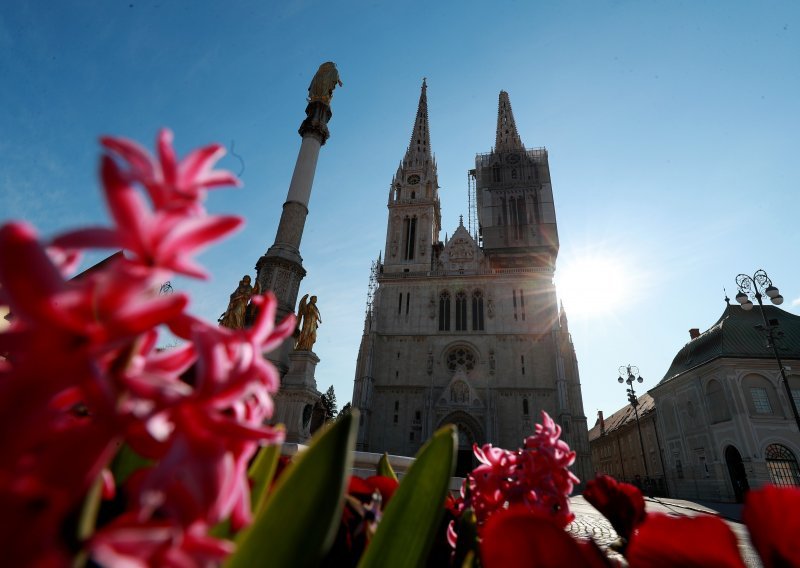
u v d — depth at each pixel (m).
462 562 1.74
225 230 0.76
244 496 0.83
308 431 19.52
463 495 2.40
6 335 0.61
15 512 0.55
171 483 0.68
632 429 62.47
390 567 1.35
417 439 46.72
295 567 1.07
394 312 55.31
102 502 1.23
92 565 0.64
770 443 35.22
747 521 1.06
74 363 0.61
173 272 0.73
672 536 1.07
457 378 48.47
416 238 61.88
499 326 52.34
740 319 44.25
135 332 0.65
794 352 39.41
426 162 71.31
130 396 0.70
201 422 0.72
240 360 0.84
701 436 40.31
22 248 0.60
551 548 0.99
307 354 19.83
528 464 2.17
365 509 1.80
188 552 0.66
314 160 25.73
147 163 0.79
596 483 1.70
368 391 48.56
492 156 72.56
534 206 66.06
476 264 57.91
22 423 0.56
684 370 44.25
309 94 27.48
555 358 48.62
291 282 22.05
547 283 54.25
